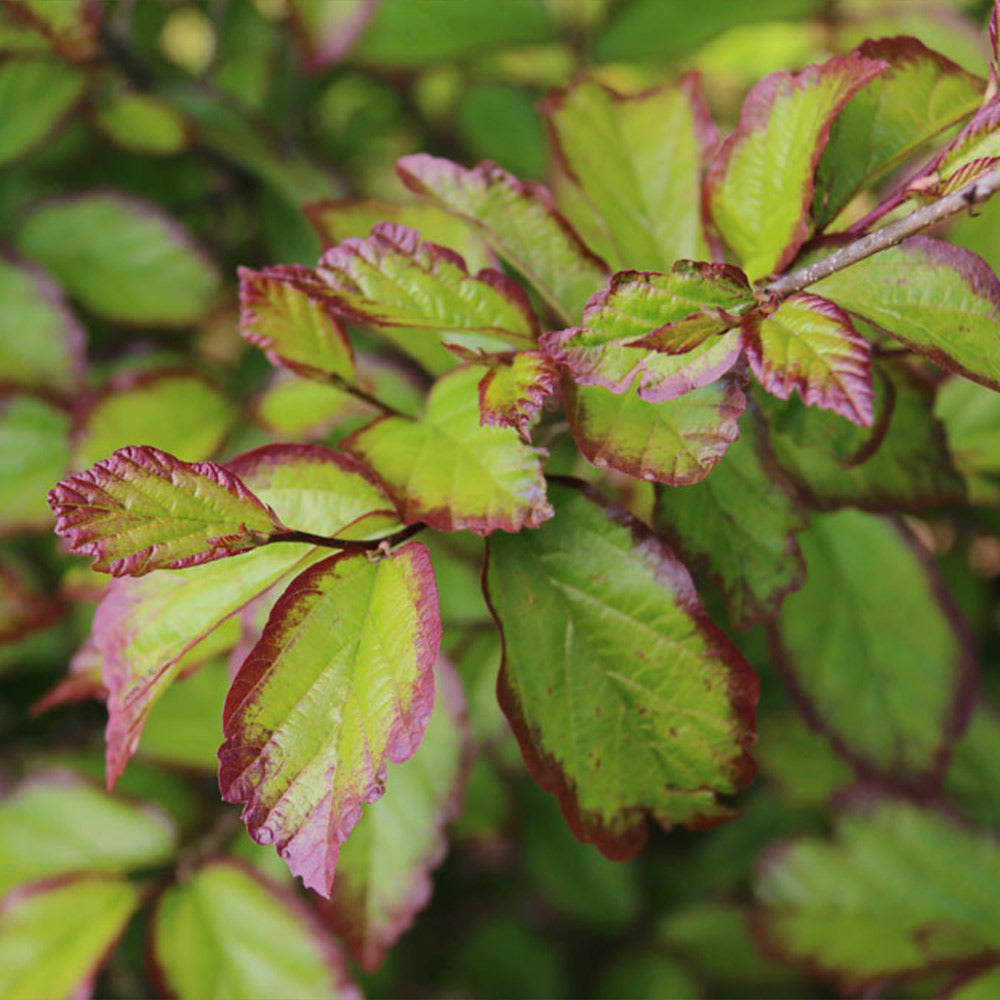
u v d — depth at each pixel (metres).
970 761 0.81
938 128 0.62
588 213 0.68
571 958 0.95
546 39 0.89
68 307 0.78
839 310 0.57
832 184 0.62
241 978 0.70
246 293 0.63
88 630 0.81
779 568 0.63
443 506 0.59
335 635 0.57
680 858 0.96
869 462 0.66
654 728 0.61
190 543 0.57
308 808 0.56
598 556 0.61
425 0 0.85
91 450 0.73
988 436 0.72
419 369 0.72
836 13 0.84
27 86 0.80
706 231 0.63
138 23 0.95
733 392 0.59
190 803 0.76
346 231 0.66
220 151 0.90
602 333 0.58
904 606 0.71
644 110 0.66
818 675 0.70
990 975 0.73
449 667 0.69
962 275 0.59
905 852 0.77
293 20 0.76
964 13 0.88
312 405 0.71
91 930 0.71
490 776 0.79
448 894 0.96
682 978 0.88
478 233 0.64
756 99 0.62
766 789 0.97
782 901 0.78
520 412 0.58
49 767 0.75
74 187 0.96
